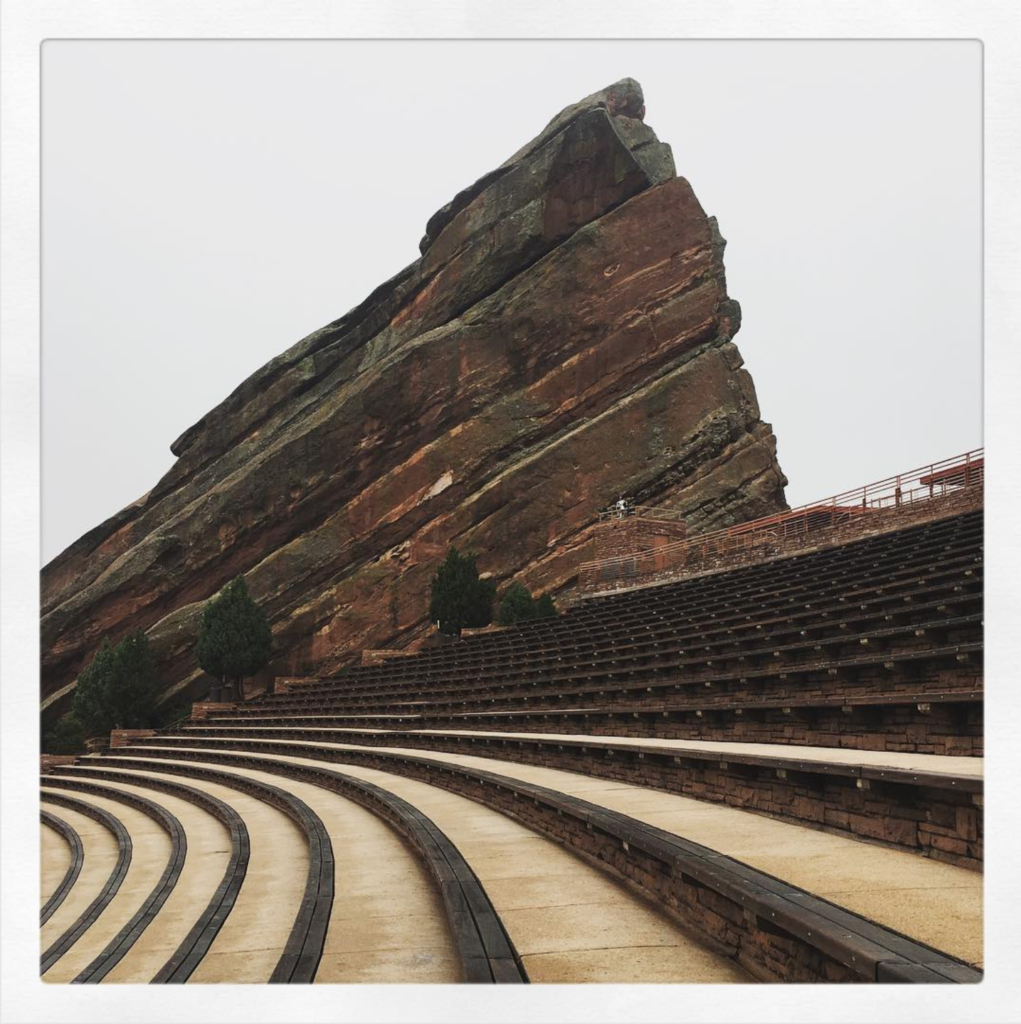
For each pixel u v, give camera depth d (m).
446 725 25.75
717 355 55.59
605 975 5.41
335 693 37.62
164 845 16.33
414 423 53.06
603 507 51.06
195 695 50.41
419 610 50.06
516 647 32.50
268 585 51.44
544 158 57.91
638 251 56.12
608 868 8.55
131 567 53.75
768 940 5.34
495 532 50.84
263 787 19.48
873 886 5.79
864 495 29.97
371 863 10.23
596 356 54.44
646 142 60.22
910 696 9.54
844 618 15.25
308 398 59.56
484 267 57.09
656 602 30.19
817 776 8.42
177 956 6.96
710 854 6.65
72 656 53.03
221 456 60.41
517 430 53.09
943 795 6.71
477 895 7.23
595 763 14.38
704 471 53.12
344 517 52.41
